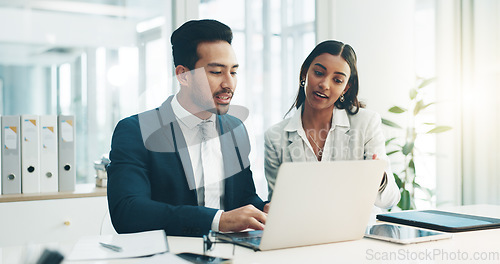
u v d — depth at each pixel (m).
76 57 3.00
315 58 3.06
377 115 3.00
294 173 1.22
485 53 3.62
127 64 3.11
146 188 1.60
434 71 3.75
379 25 3.60
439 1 3.73
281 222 1.25
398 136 3.65
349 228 1.38
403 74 3.65
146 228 1.47
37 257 1.00
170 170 1.72
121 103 3.11
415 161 3.72
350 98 3.05
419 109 3.66
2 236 2.64
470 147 3.73
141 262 1.12
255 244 1.28
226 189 1.83
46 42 2.92
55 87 2.95
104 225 1.73
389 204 2.19
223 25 1.99
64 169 2.87
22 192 2.79
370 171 1.36
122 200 1.52
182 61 1.95
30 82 2.89
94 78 3.04
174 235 1.46
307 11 3.59
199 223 1.44
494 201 3.62
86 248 1.24
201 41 1.95
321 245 1.34
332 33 3.62
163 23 3.20
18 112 2.87
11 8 2.84
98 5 3.04
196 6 3.23
